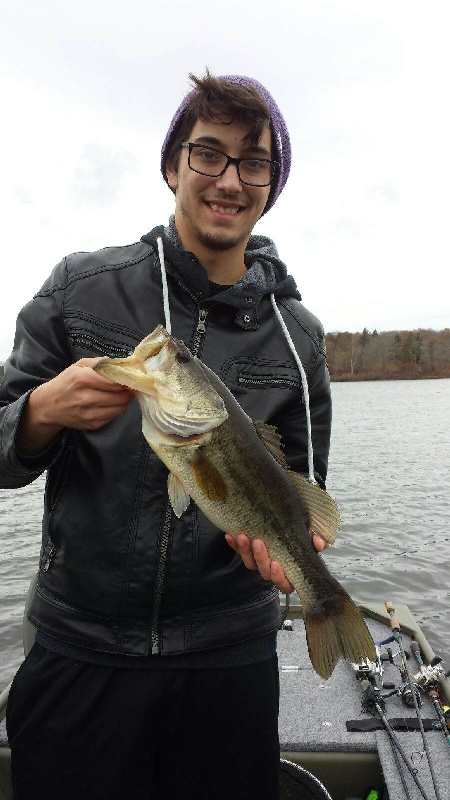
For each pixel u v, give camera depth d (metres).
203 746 2.27
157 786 2.29
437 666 3.94
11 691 2.29
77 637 2.16
